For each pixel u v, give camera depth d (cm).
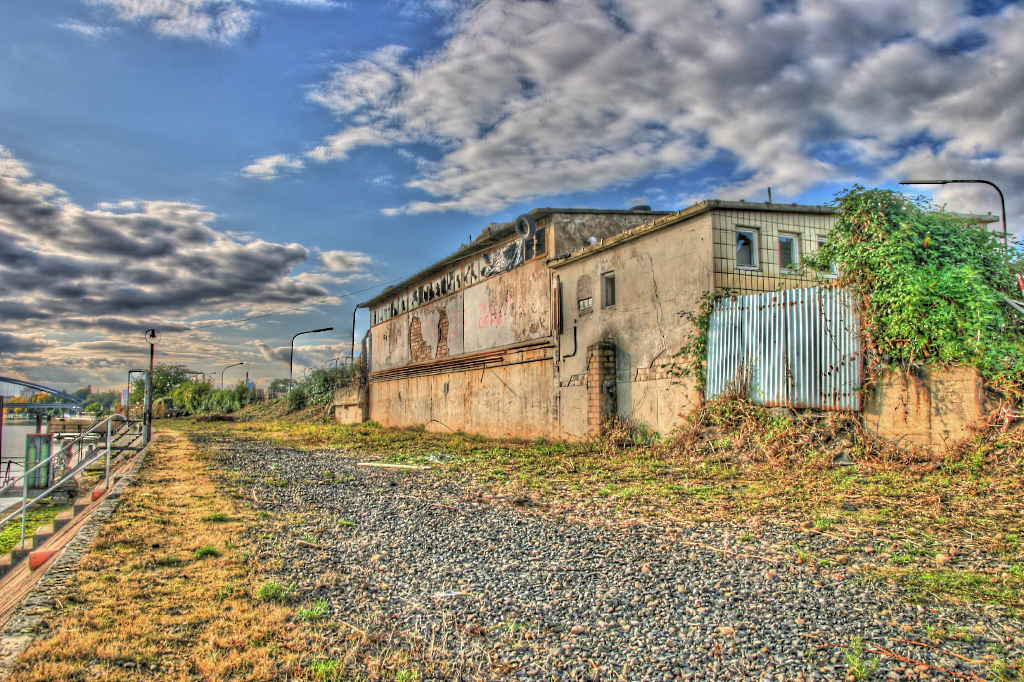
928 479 789
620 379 1441
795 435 1011
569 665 346
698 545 584
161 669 333
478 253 2156
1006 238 1025
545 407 1728
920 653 346
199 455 1549
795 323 1055
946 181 1348
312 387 4309
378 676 333
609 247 1487
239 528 670
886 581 464
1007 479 735
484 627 402
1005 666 326
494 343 2027
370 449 1725
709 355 1194
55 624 392
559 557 559
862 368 951
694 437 1162
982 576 464
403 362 2888
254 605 433
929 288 894
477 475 1105
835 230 1033
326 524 702
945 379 860
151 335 1997
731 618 408
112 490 929
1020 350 820
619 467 1112
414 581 497
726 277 1206
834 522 641
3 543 1020
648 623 405
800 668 334
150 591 455
